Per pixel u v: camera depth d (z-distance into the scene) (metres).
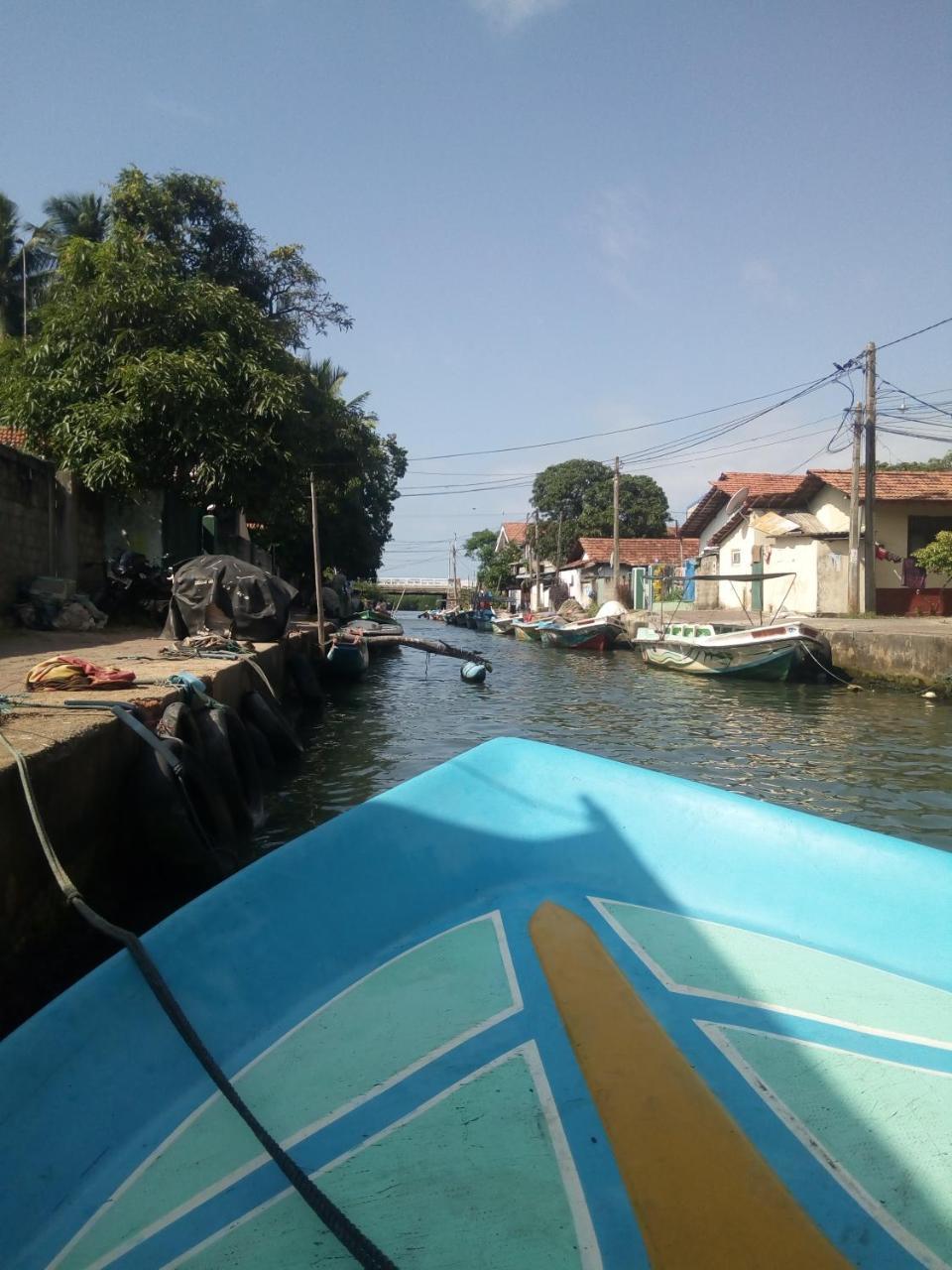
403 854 3.32
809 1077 2.20
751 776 9.65
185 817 5.63
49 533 13.23
